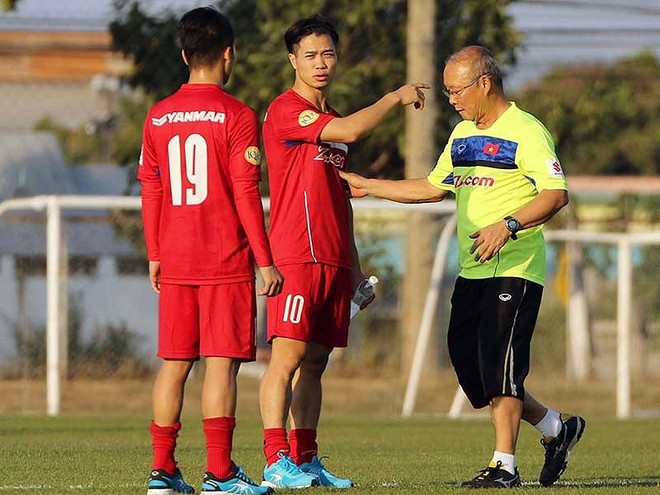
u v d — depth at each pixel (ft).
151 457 95.86
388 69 209.05
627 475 89.92
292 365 75.05
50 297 158.10
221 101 66.64
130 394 181.37
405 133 205.77
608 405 189.57
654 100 351.67
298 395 77.92
